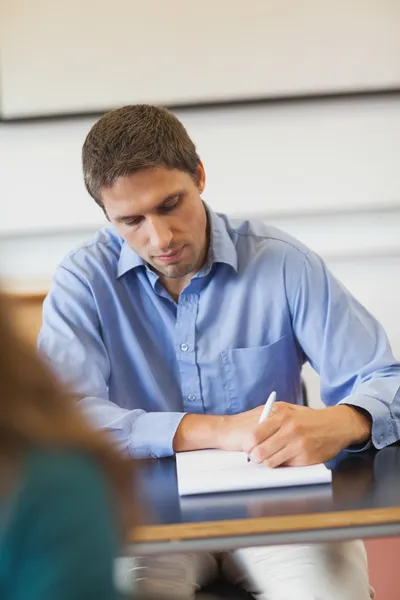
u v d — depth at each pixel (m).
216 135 3.00
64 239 3.07
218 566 1.57
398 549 2.29
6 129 2.97
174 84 2.96
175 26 2.92
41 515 0.59
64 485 0.60
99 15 2.92
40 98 2.96
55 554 0.59
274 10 2.91
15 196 3.02
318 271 1.79
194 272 1.74
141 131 1.57
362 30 2.93
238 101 2.97
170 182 1.58
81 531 0.60
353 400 1.53
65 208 3.03
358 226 3.08
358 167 3.02
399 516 1.17
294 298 1.77
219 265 1.77
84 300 1.76
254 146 3.01
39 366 0.60
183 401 1.78
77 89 2.96
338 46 2.94
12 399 0.59
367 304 3.12
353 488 1.30
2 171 3.00
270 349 1.77
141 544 1.15
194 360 1.76
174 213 1.60
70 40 2.93
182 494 1.31
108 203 1.61
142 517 0.67
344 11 2.92
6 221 3.03
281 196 3.04
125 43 2.93
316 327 1.76
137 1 2.91
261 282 1.77
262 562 1.44
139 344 1.77
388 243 3.07
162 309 1.78
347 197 3.04
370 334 1.74
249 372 1.77
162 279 1.76
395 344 3.13
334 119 2.99
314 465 1.39
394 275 3.11
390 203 3.04
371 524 1.16
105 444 0.64
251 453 1.40
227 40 2.93
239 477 1.34
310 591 1.37
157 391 1.76
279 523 1.17
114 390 1.76
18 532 0.59
